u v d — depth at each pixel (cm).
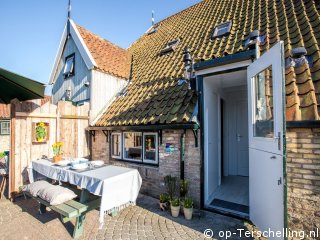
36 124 613
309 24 483
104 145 712
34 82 500
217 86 618
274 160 310
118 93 820
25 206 520
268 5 691
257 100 396
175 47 811
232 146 774
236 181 673
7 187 670
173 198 475
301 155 335
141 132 620
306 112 324
